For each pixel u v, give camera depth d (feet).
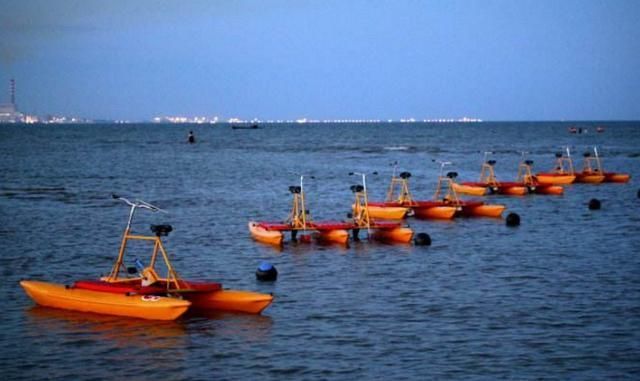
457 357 77.66
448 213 179.01
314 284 109.81
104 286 94.32
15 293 102.68
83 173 299.38
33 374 73.15
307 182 268.21
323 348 80.43
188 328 87.15
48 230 155.12
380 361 76.54
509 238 151.33
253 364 75.77
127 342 82.23
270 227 145.38
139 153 456.86
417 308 96.12
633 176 302.86
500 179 290.56
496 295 102.89
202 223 168.04
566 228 165.07
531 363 75.97
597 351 79.46
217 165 354.33
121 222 167.22
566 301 99.50
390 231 147.54
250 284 110.01
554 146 562.66
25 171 305.94
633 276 114.83
